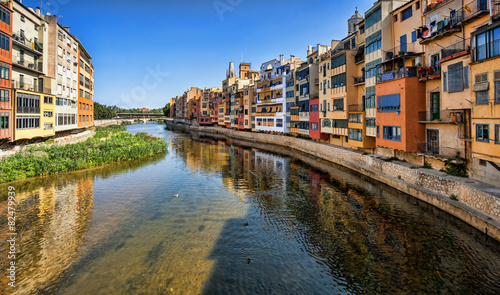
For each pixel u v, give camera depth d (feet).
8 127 93.20
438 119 68.03
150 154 145.89
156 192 80.38
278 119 193.06
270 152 154.71
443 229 51.03
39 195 75.66
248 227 56.29
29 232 53.88
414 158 75.92
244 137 237.25
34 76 119.44
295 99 172.35
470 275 38.68
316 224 56.95
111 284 38.22
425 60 72.33
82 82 185.06
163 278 39.52
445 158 62.18
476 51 51.26
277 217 61.21
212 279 39.40
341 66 110.32
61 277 39.73
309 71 146.20
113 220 59.93
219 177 98.53
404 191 69.72
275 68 206.49
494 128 47.65
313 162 119.24
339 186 81.20
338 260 43.73
